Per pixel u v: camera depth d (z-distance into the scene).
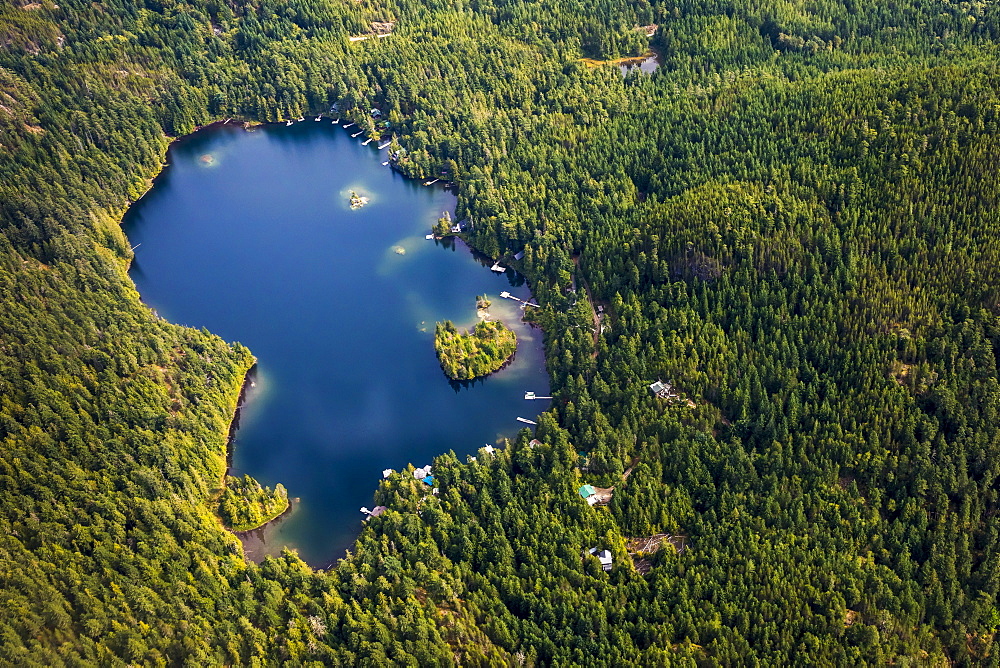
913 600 172.12
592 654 166.88
